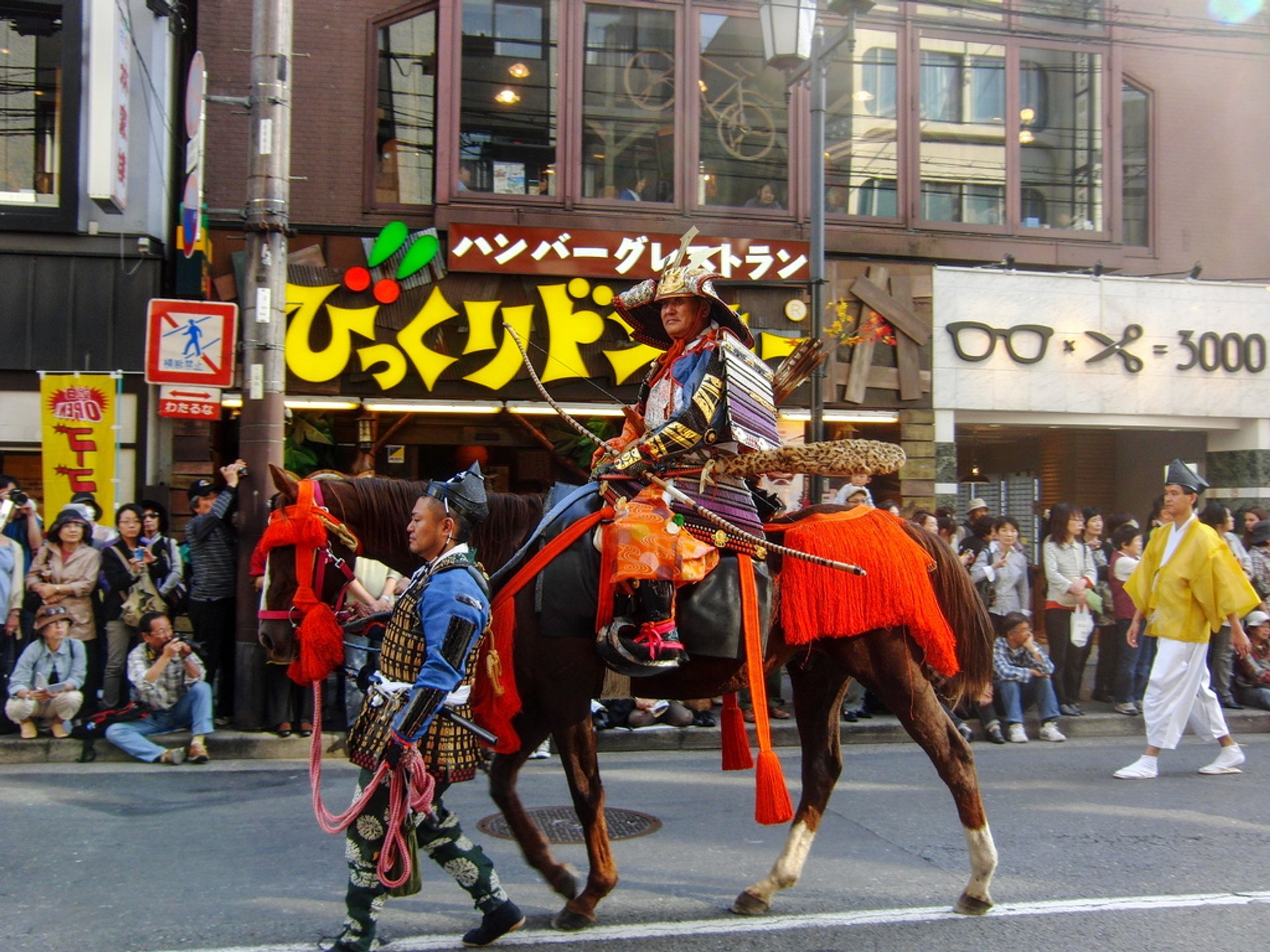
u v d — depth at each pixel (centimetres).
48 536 847
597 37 1171
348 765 789
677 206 1179
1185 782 753
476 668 432
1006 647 925
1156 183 1375
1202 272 1369
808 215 1210
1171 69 1391
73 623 829
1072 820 641
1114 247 1312
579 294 1123
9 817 633
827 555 474
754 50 1206
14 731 825
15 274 1045
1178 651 763
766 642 479
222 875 527
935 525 1005
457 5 1137
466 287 1113
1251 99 1414
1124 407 1274
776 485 1171
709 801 691
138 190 1062
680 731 877
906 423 1215
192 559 874
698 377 459
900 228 1253
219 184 1105
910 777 761
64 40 1045
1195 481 785
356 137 1142
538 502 504
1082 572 991
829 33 1223
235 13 1114
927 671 497
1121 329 1275
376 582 791
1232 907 485
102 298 1055
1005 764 818
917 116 1259
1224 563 760
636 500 450
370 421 1142
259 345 847
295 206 1130
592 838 450
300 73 1136
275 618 466
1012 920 468
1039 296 1251
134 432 1052
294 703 842
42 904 482
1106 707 1019
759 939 445
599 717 889
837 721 521
